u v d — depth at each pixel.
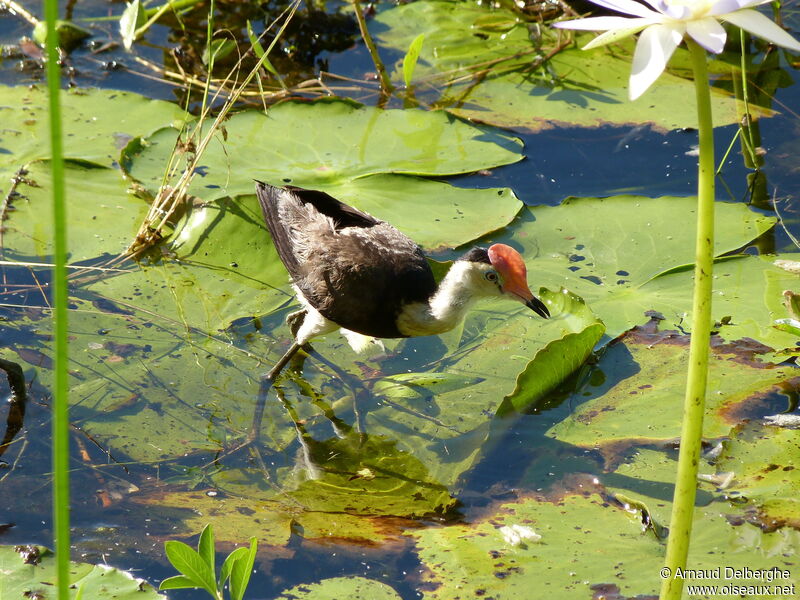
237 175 12.09
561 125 13.26
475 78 14.45
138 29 14.73
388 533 7.48
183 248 11.22
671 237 11.22
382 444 8.83
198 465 8.41
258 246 11.22
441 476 8.34
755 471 7.97
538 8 16.27
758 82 14.26
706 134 4.41
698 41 4.02
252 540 5.43
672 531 5.13
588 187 12.34
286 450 8.73
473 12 16.50
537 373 9.07
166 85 14.36
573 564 6.99
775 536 7.22
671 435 8.55
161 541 7.32
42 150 12.43
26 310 10.17
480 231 11.14
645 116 13.39
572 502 7.82
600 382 9.40
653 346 9.76
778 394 8.95
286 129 13.08
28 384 9.18
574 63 14.77
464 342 10.29
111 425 8.78
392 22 16.17
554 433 8.78
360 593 6.71
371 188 11.83
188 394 9.31
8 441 8.48
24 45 14.96
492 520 7.61
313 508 7.86
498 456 8.53
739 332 9.75
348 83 14.48
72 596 6.36
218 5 16.12
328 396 9.52
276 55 15.09
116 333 9.98
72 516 7.60
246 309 10.44
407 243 10.05
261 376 9.68
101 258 11.09
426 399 9.41
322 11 15.84
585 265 10.89
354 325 9.84
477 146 12.75
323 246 9.91
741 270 10.70
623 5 4.32
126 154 12.23
